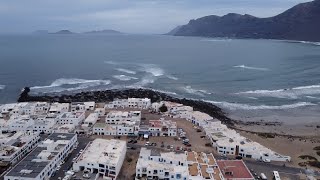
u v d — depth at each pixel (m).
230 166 141.88
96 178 129.12
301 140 187.00
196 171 135.00
